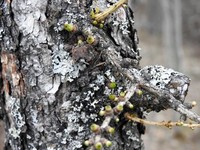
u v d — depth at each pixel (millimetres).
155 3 3422
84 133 333
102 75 331
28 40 330
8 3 332
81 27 322
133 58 348
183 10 3406
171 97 295
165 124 304
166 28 1778
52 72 330
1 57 345
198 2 3389
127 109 332
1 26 339
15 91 342
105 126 273
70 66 329
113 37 340
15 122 344
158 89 296
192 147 1669
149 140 1648
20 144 346
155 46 3084
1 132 818
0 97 357
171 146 1664
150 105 323
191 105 309
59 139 334
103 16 322
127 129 349
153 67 330
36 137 339
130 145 352
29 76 335
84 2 331
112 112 280
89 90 332
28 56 332
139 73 318
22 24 329
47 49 329
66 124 333
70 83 331
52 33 329
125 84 326
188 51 3148
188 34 3377
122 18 344
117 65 310
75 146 333
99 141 266
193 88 2359
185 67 2719
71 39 329
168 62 1781
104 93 333
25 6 328
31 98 336
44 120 336
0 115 365
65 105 331
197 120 285
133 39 357
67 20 326
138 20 3359
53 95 332
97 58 326
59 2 327
